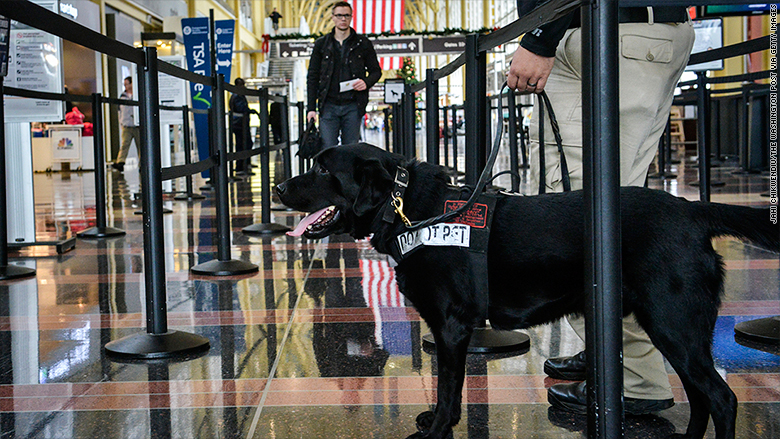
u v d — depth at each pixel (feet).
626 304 6.09
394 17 95.40
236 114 48.32
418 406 7.63
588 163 5.12
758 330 9.89
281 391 8.16
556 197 6.59
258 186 38.45
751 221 6.00
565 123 7.85
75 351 9.87
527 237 6.38
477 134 9.45
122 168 55.77
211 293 13.39
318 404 7.73
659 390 7.31
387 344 9.95
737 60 44.32
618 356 5.16
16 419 7.41
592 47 5.00
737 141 45.21
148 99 9.44
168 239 20.31
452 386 6.57
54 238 20.26
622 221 6.03
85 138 57.36
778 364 8.87
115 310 12.25
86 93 63.72
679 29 7.49
